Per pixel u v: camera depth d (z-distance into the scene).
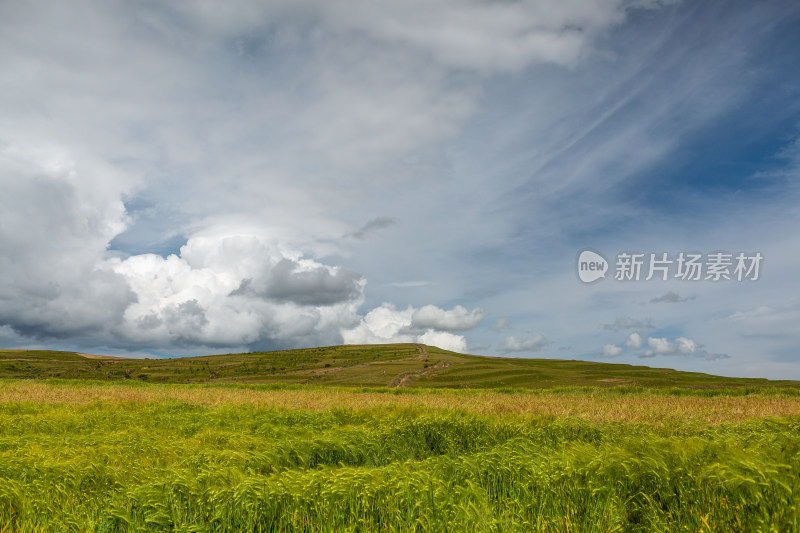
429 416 12.05
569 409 17.45
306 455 8.80
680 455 6.25
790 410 17.33
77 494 6.43
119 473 7.01
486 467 6.99
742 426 11.18
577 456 6.71
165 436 11.41
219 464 7.35
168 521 5.38
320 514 5.45
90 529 5.35
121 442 9.91
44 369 102.69
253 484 5.70
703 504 5.39
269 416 14.62
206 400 22.97
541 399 23.80
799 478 4.91
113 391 27.69
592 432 11.48
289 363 107.06
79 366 109.06
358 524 5.46
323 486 5.79
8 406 16.92
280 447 8.98
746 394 27.36
